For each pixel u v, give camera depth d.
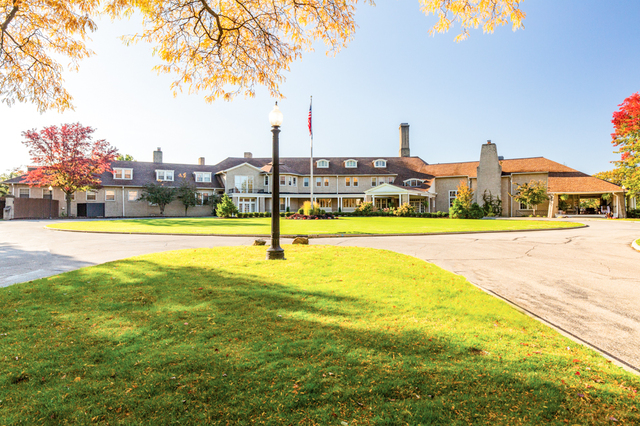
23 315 4.32
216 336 3.69
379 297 5.20
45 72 8.23
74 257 9.55
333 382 2.79
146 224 23.25
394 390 2.69
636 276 7.28
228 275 6.51
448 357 3.26
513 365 3.11
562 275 7.38
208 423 2.31
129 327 3.94
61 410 2.44
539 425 2.28
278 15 7.04
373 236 15.91
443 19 5.68
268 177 46.25
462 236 15.91
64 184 35.09
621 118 26.27
